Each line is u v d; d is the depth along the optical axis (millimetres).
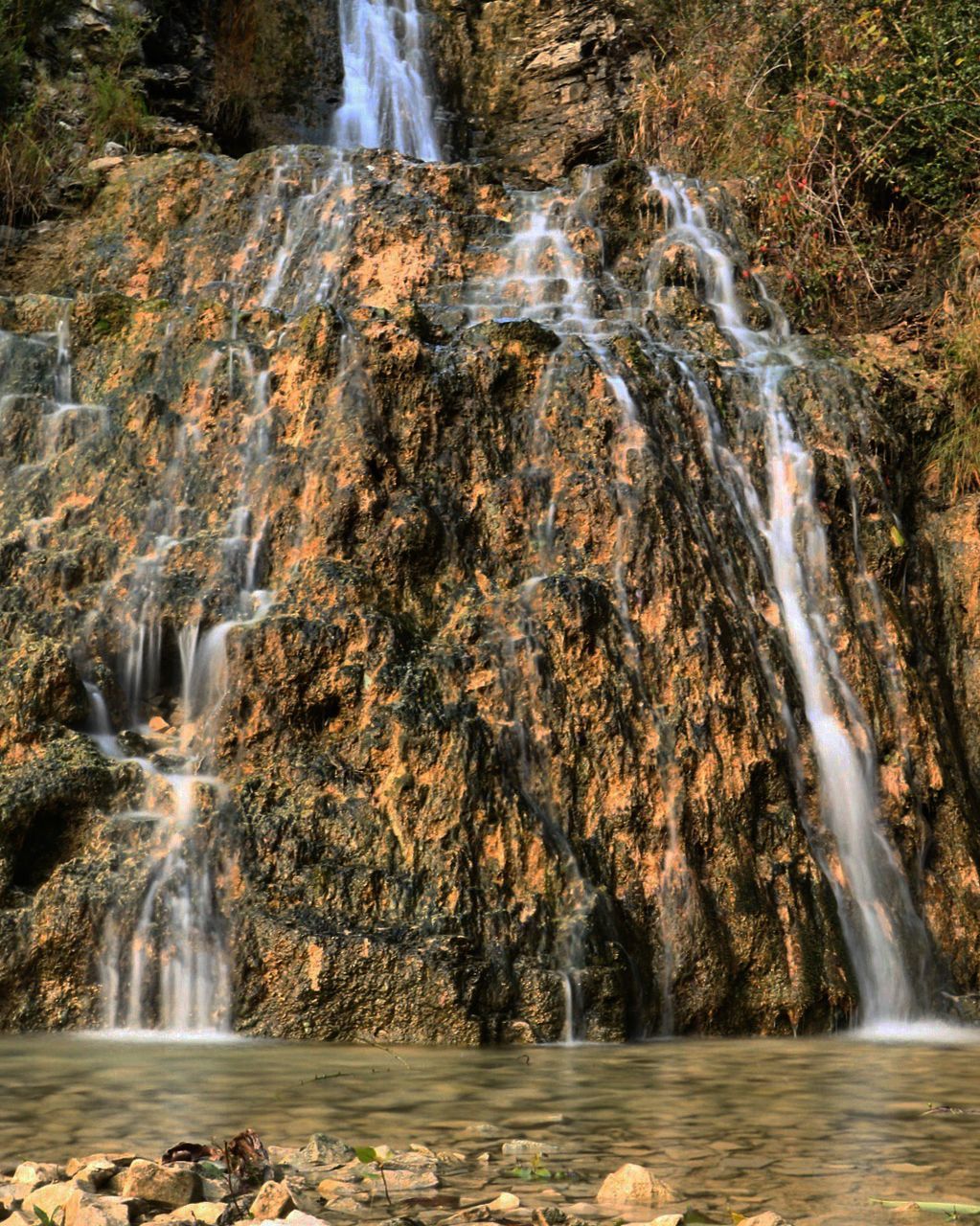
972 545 8773
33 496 7793
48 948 5910
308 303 10055
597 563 7430
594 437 7758
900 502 8883
